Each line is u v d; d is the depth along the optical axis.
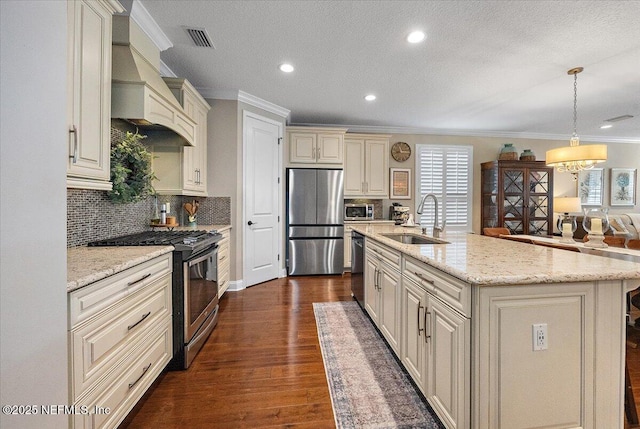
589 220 3.24
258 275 4.15
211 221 3.72
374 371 1.99
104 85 1.62
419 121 5.07
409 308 1.79
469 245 2.04
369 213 5.11
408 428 1.48
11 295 0.74
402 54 2.75
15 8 0.74
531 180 5.28
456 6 2.06
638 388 1.79
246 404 1.66
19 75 0.75
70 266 1.27
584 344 1.23
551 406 1.22
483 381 1.17
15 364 0.75
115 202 2.21
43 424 0.83
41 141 0.82
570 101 3.97
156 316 1.73
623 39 2.44
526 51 2.66
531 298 1.20
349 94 3.81
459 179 5.68
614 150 6.20
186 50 2.71
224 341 2.44
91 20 1.51
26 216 0.77
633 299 2.36
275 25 2.31
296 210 4.59
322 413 1.59
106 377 1.25
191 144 2.78
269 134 4.26
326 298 3.54
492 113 4.55
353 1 2.03
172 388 1.80
